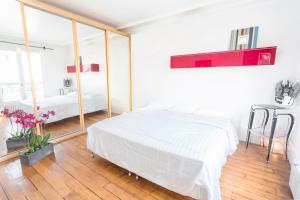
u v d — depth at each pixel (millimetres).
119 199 1479
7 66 2312
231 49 2650
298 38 2156
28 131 2271
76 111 3281
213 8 2664
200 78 3031
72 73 3098
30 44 2549
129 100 4246
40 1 2355
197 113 2768
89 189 1603
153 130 1931
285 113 2129
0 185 1647
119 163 1833
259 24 2389
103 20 3262
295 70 2221
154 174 1553
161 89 3639
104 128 2018
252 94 2566
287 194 1523
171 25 3252
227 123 2189
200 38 2941
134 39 3896
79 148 2510
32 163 2033
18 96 2430
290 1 2148
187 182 1347
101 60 3557
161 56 3512
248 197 1490
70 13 2611
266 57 2252
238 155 2270
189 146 1499
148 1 2467
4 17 2184
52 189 1595
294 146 2029
